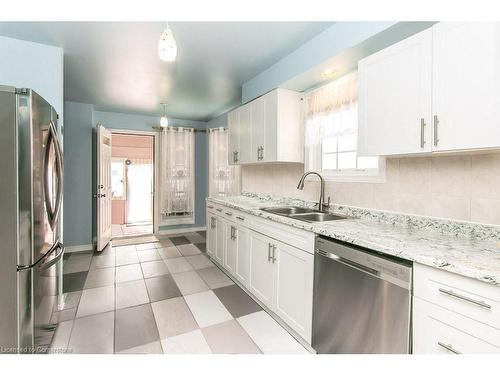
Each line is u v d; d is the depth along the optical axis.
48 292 1.69
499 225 1.31
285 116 2.57
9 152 1.34
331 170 2.40
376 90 1.55
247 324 1.96
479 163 1.39
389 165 1.86
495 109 1.06
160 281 2.74
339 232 1.48
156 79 2.96
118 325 1.93
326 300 1.52
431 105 1.28
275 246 2.01
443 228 1.52
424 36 1.30
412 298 1.10
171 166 4.99
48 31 1.99
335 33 1.86
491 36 1.07
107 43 2.15
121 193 6.83
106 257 3.54
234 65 2.59
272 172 3.15
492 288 0.87
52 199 1.69
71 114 3.80
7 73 2.10
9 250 1.34
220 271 3.04
